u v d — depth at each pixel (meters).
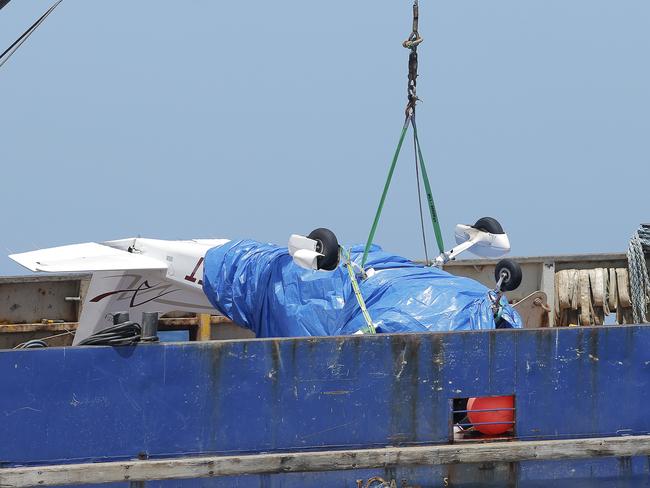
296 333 44.78
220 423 39.19
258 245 49.41
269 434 39.50
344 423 39.88
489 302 43.19
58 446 38.19
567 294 60.22
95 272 52.94
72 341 59.53
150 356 38.62
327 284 44.91
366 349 39.88
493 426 41.09
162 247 51.38
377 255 46.56
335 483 39.75
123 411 38.56
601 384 41.38
